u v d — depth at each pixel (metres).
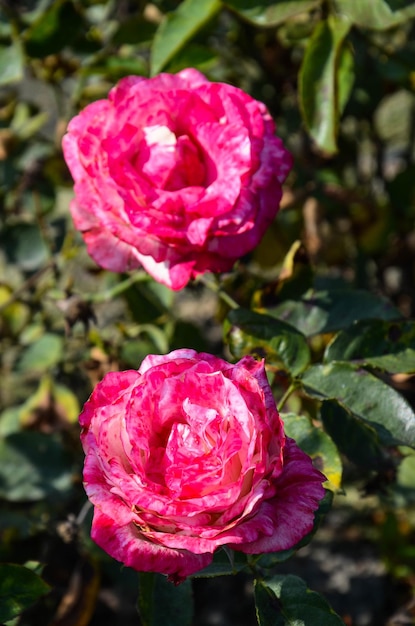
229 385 0.41
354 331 0.51
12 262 0.77
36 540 0.75
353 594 0.83
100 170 0.49
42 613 0.77
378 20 0.55
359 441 0.51
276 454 0.41
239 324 0.52
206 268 0.49
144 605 0.48
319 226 0.81
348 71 0.59
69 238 0.75
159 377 0.42
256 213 0.49
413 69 0.69
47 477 0.71
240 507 0.40
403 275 0.90
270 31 0.82
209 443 0.41
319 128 0.58
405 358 0.51
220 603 0.83
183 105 0.49
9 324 0.77
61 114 0.78
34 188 0.73
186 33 0.59
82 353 0.73
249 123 0.50
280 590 0.46
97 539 0.41
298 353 0.51
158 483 0.42
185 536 0.40
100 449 0.41
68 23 0.64
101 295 0.66
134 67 0.68
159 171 0.49
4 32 0.68
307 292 0.56
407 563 0.76
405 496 0.70
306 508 0.42
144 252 0.49
